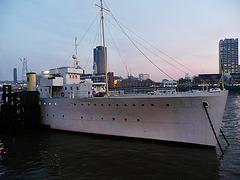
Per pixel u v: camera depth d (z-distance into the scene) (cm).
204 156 1214
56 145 1534
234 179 936
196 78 13812
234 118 2939
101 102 1636
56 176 1009
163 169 1052
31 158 1275
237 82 14500
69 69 2205
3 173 1060
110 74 11925
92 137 1702
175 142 1400
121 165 1116
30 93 2062
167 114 1393
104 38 1747
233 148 1422
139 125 1513
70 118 1891
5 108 2123
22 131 1962
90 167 1103
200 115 1296
